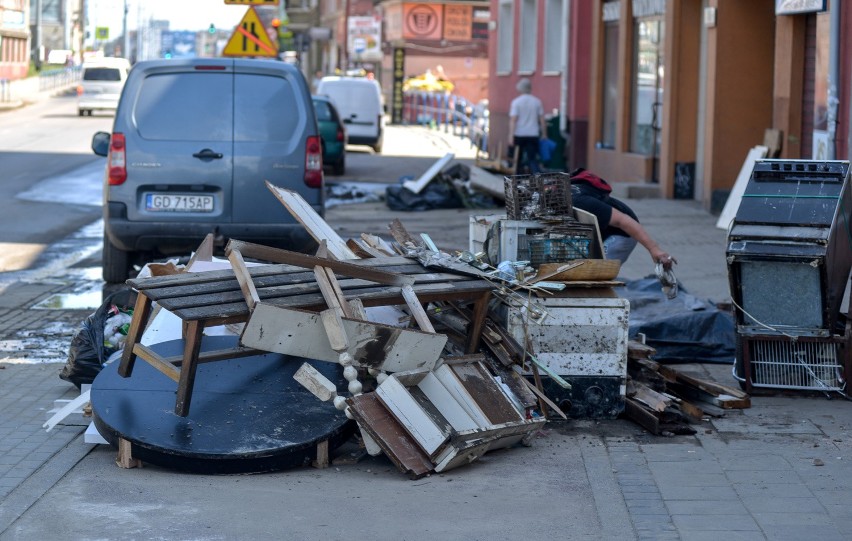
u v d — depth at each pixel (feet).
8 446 21.34
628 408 23.15
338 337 19.51
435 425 19.97
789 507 18.38
